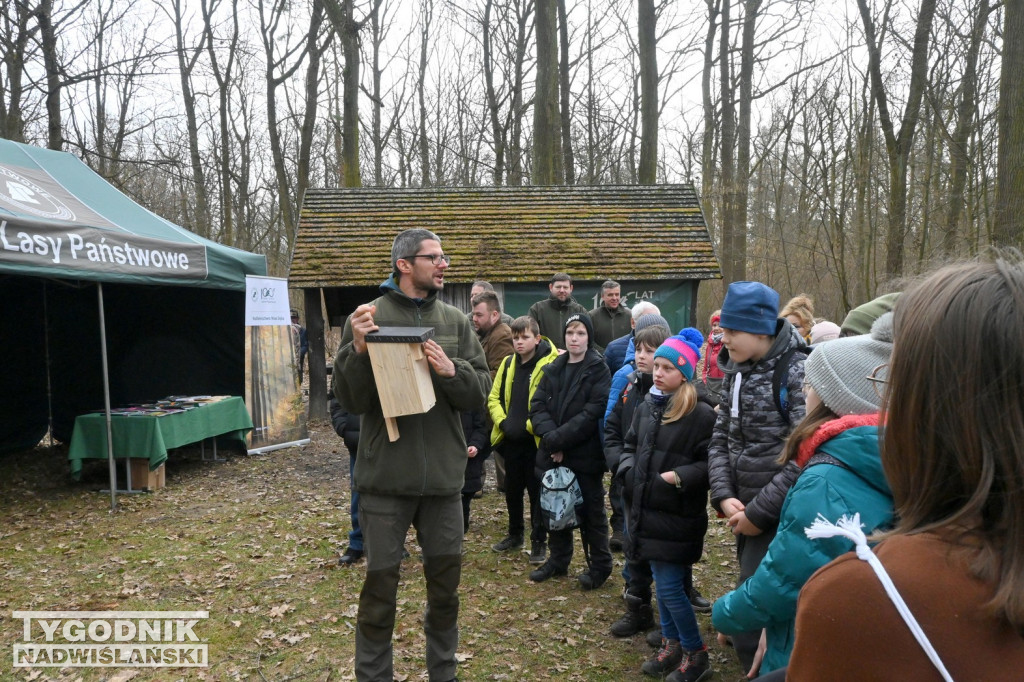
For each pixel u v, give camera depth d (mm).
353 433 4523
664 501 3031
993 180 11945
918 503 795
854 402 1603
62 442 9023
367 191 11836
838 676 755
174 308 9055
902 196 13266
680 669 3109
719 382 4406
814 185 17109
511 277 10352
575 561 4762
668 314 10719
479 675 3285
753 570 2461
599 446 4184
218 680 3271
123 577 4543
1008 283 746
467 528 5418
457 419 2971
